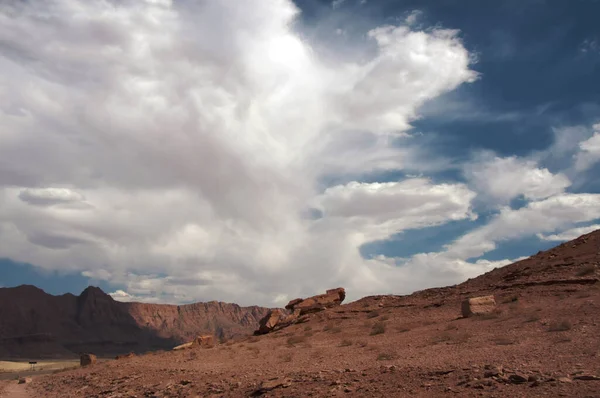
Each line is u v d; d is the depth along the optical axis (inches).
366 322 1726.1
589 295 1290.6
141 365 1477.6
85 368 1870.1
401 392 634.2
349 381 738.2
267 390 778.8
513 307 1350.9
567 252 1882.4
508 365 684.1
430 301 1870.1
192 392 909.8
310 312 2272.4
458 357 821.9
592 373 575.8
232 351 1578.5
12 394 1535.4
